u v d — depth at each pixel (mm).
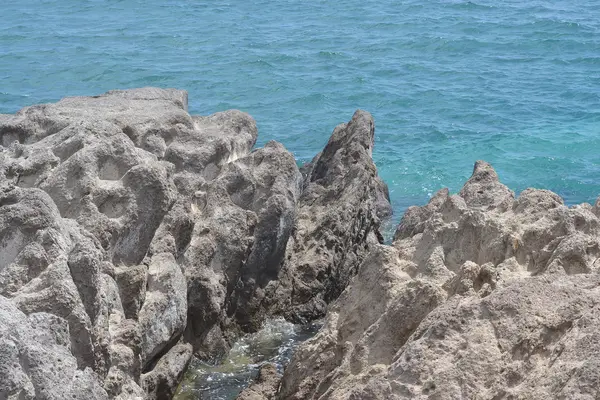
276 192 18188
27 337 10234
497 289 11602
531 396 10062
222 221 17203
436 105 35094
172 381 14633
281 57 42375
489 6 55531
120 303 13523
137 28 48656
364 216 20312
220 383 15625
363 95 36375
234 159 19250
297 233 19297
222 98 35812
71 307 11531
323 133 31516
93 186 14641
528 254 13297
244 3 56531
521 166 28094
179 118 18953
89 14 52594
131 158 15281
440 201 17531
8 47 43750
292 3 56656
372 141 22781
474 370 10531
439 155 29219
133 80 38312
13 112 33625
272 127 32156
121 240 14625
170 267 14836
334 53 43125
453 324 11023
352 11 54188
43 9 53938
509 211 14500
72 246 12734
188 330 16281
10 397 9570
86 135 15562
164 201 14977
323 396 12445
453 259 13805
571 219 13461
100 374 12000
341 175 20750
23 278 11875
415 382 10641
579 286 11570
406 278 13688
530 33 47906
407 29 49031
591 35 47219
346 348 13359
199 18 51656
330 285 18922
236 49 43812
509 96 36156
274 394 14367
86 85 37594
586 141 30234
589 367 9750
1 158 15047
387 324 12633
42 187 14578
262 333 17688
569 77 39281
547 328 10883
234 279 17188
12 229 12461
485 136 31016
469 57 43312
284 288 18328
